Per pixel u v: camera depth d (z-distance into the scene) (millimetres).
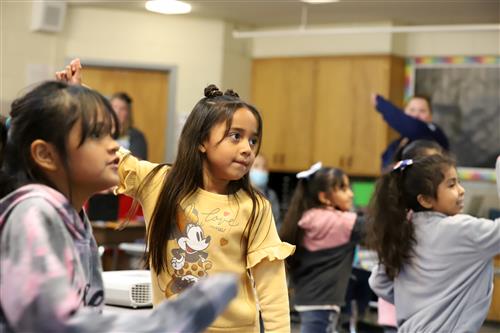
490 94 8516
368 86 8641
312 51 8945
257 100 9195
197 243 2119
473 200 8148
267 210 2207
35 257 1183
